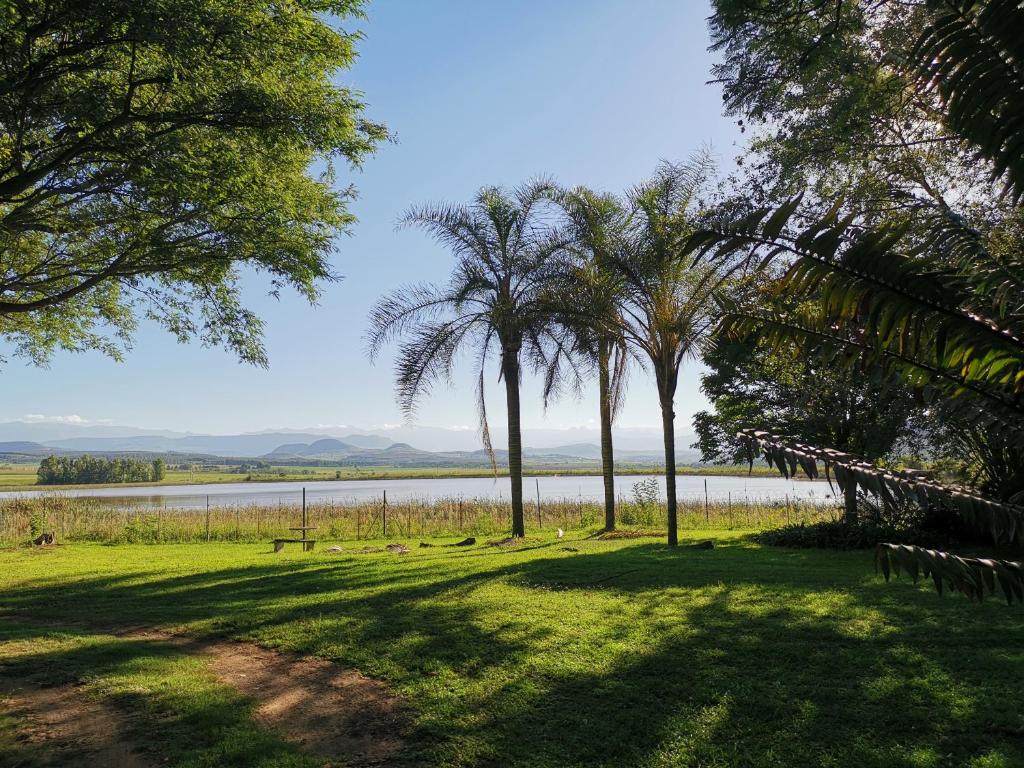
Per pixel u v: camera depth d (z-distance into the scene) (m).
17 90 9.60
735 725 4.57
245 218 13.73
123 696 5.45
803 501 23.81
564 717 4.82
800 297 2.68
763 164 13.88
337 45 11.66
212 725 4.86
